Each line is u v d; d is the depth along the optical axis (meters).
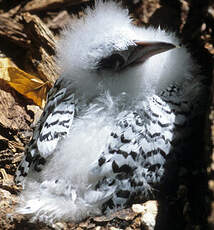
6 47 1.98
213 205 1.70
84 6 2.00
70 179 1.79
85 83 1.83
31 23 1.95
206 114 1.79
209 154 1.73
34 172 1.81
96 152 1.79
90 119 1.80
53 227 1.79
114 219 1.79
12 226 1.79
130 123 1.79
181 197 1.80
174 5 1.97
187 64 1.85
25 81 1.93
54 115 1.81
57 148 1.80
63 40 1.87
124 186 1.79
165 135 1.80
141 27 1.94
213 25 1.92
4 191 1.82
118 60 1.82
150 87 1.82
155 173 1.80
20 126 1.90
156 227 1.77
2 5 2.00
